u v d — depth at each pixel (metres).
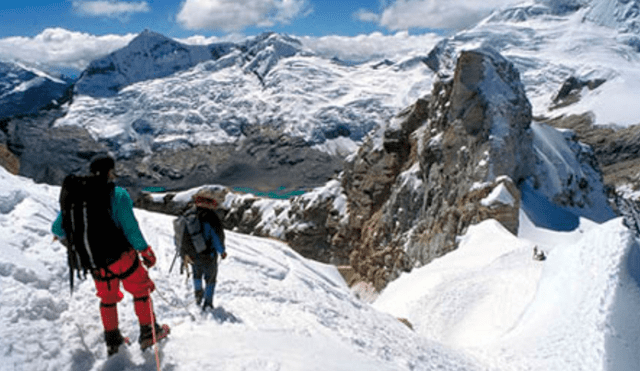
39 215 7.88
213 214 6.89
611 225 15.00
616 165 166.38
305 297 9.72
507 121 50.34
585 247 15.35
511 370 11.91
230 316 7.04
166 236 11.66
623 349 11.45
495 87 51.78
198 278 7.04
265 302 8.48
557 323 13.40
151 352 5.08
